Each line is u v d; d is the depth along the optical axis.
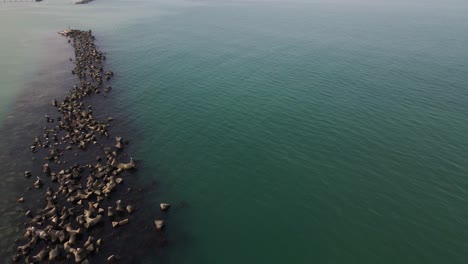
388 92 59.78
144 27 118.19
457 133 46.66
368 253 28.69
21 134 44.03
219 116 50.28
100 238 28.02
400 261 28.00
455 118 50.81
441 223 31.78
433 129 47.66
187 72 69.44
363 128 47.56
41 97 55.84
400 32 112.50
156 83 63.00
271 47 90.50
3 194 32.62
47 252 26.38
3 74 66.50
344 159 40.66
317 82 63.94
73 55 80.62
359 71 70.69
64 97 55.97
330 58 80.06
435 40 100.62
